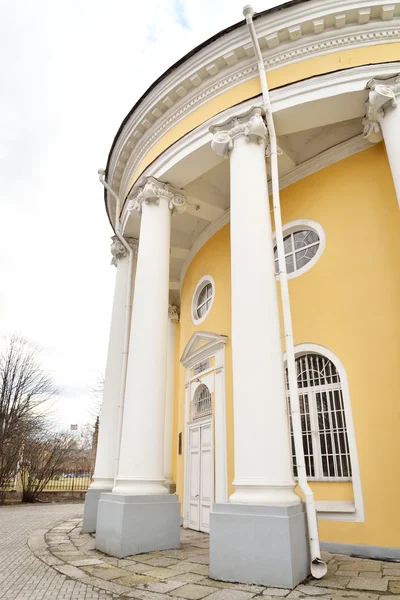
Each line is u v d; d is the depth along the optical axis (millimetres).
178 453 10188
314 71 6605
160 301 7242
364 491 5793
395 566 4852
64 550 6094
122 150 9273
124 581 4230
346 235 7129
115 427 8750
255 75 6984
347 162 7582
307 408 6793
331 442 6398
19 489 20969
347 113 6602
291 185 8289
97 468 8562
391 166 5812
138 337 6938
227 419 8070
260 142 6379
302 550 4309
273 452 4695
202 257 10523
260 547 4184
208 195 9398
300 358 7133
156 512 5902
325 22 6523
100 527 6152
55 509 15109
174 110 8031
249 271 5578
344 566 4871
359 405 6160
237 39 6910
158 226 7754
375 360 6215
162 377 6797
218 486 7812
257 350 5156
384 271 6531
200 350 9312
